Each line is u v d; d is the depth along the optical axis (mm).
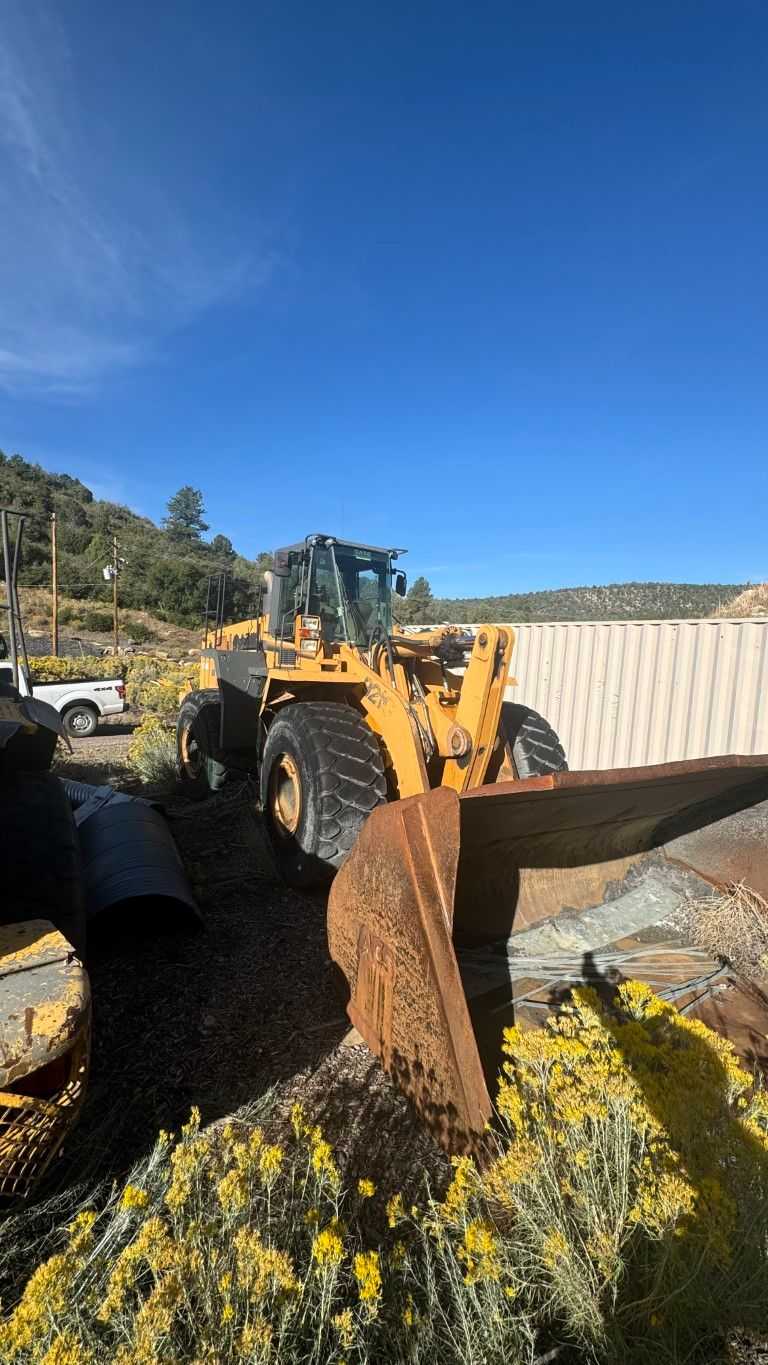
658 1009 1919
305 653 4562
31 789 2928
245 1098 2252
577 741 7477
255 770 5902
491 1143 1756
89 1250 1521
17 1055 1499
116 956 3230
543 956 2773
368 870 2318
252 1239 1289
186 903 3348
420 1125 2045
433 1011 1918
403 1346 1332
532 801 2227
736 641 6121
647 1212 1384
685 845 3389
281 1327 1206
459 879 2773
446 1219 1499
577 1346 1341
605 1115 1521
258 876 4297
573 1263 1388
